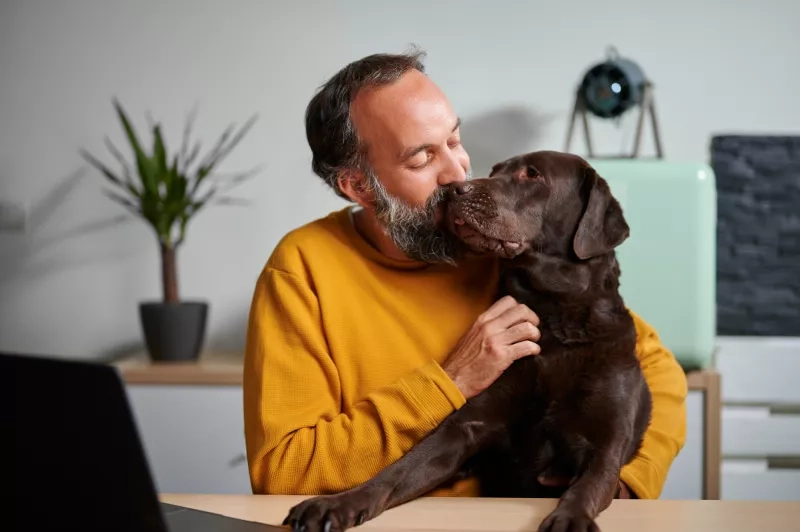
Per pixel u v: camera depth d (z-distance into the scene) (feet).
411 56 6.02
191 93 11.69
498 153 11.37
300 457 5.28
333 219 6.29
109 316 11.89
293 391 5.59
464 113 11.40
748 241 11.16
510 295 5.83
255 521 4.33
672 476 9.24
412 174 5.70
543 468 5.57
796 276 11.13
